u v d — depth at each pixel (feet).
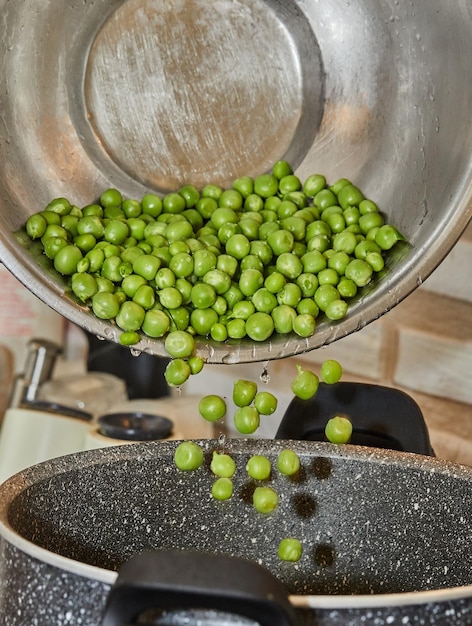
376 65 1.16
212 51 1.18
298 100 1.20
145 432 1.48
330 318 1.04
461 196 1.01
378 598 0.66
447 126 1.07
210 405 1.03
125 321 0.99
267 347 1.03
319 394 1.19
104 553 0.99
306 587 1.06
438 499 1.01
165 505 1.03
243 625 0.65
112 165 1.18
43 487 0.92
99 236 1.09
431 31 1.08
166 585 0.61
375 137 1.17
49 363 1.79
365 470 1.04
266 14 1.18
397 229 1.12
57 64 1.13
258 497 0.96
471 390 1.73
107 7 1.14
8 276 2.30
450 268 1.73
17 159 1.10
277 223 1.14
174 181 1.20
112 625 0.63
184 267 1.04
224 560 0.64
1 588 0.76
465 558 0.99
